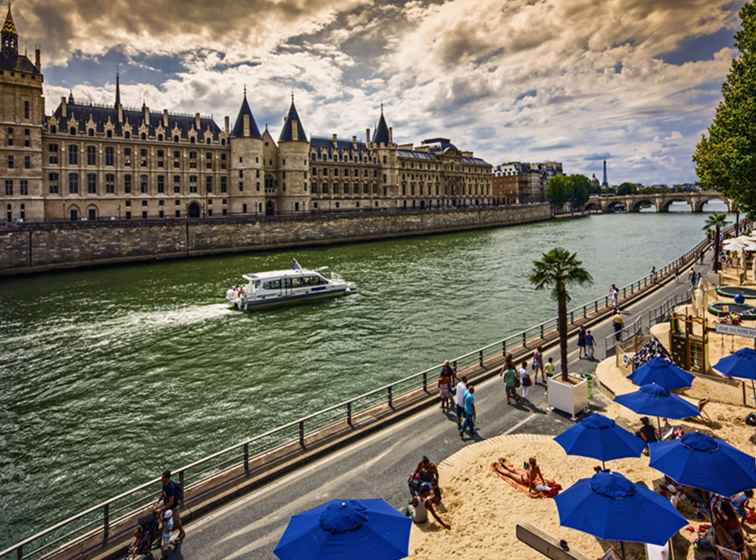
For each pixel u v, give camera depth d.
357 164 156.62
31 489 20.38
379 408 21.05
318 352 36.59
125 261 80.81
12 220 86.62
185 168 112.81
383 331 41.66
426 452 17.62
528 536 11.11
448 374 21.31
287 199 128.88
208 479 15.81
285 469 16.44
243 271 73.56
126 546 12.96
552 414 20.55
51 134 93.31
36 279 67.62
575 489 10.59
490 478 15.73
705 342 23.61
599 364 25.98
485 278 65.94
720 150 36.59
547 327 37.59
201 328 43.47
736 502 12.84
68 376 32.50
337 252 97.69
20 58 88.19
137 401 28.67
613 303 41.47
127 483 20.70
